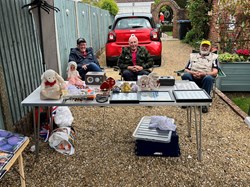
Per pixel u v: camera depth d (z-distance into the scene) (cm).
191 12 1112
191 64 416
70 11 567
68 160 275
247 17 581
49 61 420
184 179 244
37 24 367
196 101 242
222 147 297
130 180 243
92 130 345
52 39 421
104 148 299
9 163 170
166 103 244
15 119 310
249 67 470
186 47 1087
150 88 282
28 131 336
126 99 247
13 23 312
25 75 341
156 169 259
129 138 322
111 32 642
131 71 410
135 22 684
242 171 254
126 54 420
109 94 270
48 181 243
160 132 283
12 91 304
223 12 644
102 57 884
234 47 616
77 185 237
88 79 306
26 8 350
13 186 236
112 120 377
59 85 260
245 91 494
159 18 2181
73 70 307
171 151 276
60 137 288
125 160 274
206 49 409
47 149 295
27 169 260
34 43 373
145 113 402
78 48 482
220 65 473
